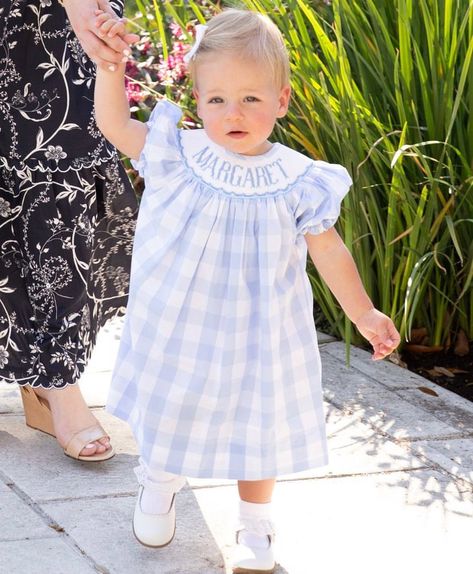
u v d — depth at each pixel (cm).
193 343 272
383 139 424
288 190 272
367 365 449
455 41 426
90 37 270
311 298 284
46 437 366
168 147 276
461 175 443
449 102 435
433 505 335
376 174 457
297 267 278
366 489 342
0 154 340
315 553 302
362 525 320
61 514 315
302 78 440
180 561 295
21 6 326
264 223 270
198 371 272
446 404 417
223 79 261
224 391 272
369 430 388
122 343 288
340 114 437
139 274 278
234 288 269
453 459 369
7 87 333
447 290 464
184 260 270
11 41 328
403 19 423
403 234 428
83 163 343
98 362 436
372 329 283
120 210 365
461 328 474
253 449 276
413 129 447
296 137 454
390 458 366
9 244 347
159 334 274
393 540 312
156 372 274
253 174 272
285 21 448
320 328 494
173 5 577
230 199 270
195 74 269
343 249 282
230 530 313
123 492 331
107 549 298
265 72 262
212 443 277
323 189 274
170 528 296
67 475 340
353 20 451
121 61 270
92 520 313
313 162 279
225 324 271
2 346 350
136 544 302
